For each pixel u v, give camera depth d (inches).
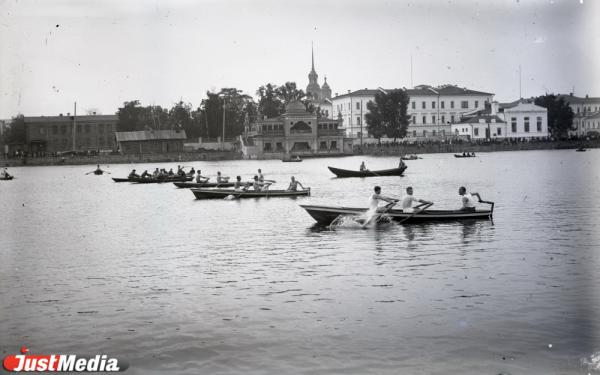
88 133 6279.5
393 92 6082.7
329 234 1177.4
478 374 552.1
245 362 584.4
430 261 924.6
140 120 6501.0
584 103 7017.7
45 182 3208.7
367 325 659.4
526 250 987.9
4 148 6107.3
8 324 689.6
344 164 4581.7
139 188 2618.1
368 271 872.9
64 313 721.6
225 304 740.0
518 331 633.6
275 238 1155.3
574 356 577.0
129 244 1147.9
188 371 571.8
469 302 722.2
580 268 860.6
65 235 1282.0
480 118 6446.9
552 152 5310.0
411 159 4662.9
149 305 743.7
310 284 813.9
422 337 626.2
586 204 1555.1
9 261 1003.3
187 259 991.6
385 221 1270.9
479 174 2871.6
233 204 1785.2
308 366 573.0
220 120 6427.2
